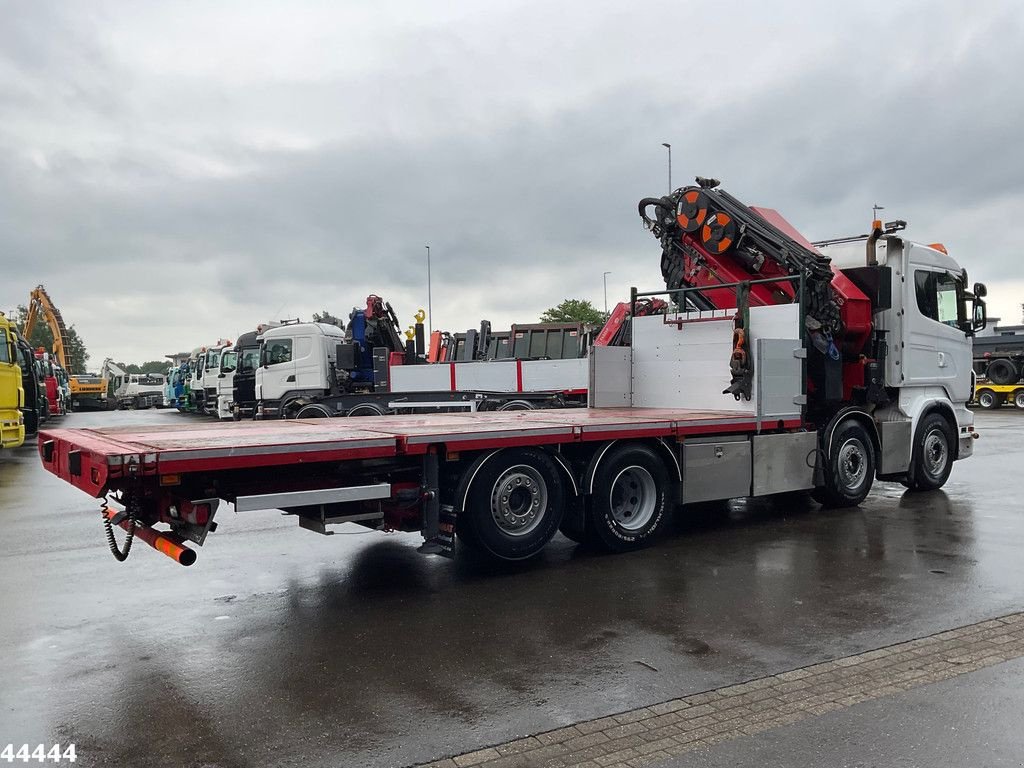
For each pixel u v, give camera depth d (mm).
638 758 3619
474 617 5688
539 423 7496
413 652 4992
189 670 4730
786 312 9094
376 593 6340
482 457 6715
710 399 9664
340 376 19734
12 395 16453
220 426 7812
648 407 10461
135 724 4020
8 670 4762
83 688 4480
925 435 10672
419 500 6512
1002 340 33688
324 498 5922
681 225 10430
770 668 4660
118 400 60531
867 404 10305
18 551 7992
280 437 6219
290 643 5184
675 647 5027
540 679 4539
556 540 8242
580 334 19906
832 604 5871
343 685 4484
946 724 3900
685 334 9969
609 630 5367
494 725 3963
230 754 3695
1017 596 6027
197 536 5551
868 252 9969
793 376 8977
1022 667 4621
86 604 6094
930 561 7113
